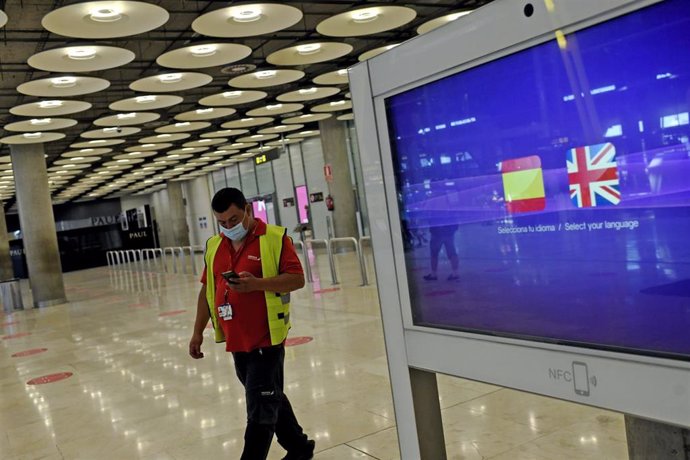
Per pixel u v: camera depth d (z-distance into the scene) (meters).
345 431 4.52
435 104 2.25
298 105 18.86
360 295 11.07
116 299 16.98
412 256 2.47
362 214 28.39
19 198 18.58
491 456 3.76
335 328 8.39
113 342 9.91
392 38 14.70
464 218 2.23
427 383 2.65
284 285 3.46
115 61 10.48
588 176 1.83
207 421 5.23
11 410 6.52
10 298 18.06
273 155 25.61
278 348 3.58
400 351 2.61
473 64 2.09
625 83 1.72
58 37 11.81
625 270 1.79
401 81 2.35
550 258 1.98
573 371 1.96
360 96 2.55
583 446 3.70
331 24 10.35
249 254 3.59
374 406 4.98
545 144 1.93
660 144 1.66
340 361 6.56
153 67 14.77
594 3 1.74
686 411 1.69
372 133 2.52
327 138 23.61
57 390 7.14
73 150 22.52
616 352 1.83
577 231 1.88
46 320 14.50
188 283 18.55
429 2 12.53
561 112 1.87
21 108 13.15
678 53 1.60
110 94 16.83
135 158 27.20
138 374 7.35
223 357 7.55
